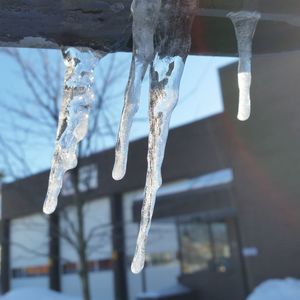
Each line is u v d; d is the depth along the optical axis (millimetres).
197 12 1853
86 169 10688
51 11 1752
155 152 1844
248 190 12320
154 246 16094
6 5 1679
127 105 1816
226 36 2051
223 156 14523
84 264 8828
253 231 12023
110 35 1928
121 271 16250
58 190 1932
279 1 1872
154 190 1826
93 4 1716
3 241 17406
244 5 1866
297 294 9836
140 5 1736
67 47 1987
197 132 15375
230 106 13211
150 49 1782
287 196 11586
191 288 14719
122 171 1824
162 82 1870
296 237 11258
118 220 16281
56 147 1962
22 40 1919
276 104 12109
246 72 1939
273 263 11516
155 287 15773
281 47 2199
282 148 11867
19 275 20375
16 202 20219
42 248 19109
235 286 13609
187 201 13414
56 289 18375
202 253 14828
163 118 1860
